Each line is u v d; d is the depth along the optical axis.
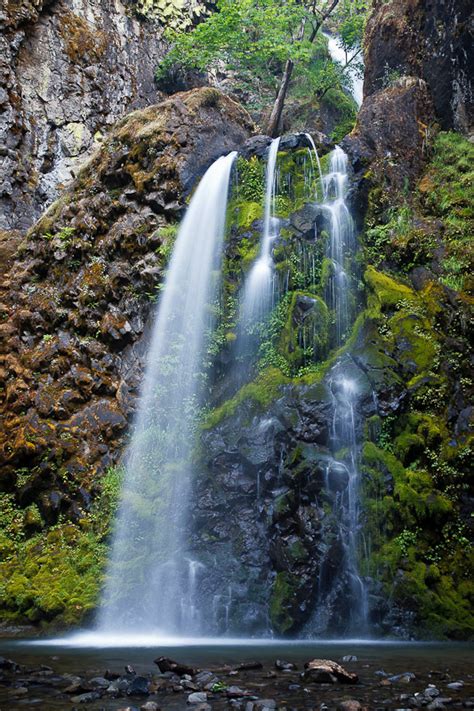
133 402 13.50
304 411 11.14
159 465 12.44
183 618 10.21
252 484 11.13
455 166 15.66
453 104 16.59
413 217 14.89
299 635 9.48
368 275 13.24
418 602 9.66
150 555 11.09
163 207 15.21
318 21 23.14
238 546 10.63
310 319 12.39
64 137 21.36
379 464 10.62
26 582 11.14
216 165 15.41
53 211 16.78
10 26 20.55
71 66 22.00
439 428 11.19
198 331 13.64
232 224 14.46
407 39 17.52
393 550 10.09
